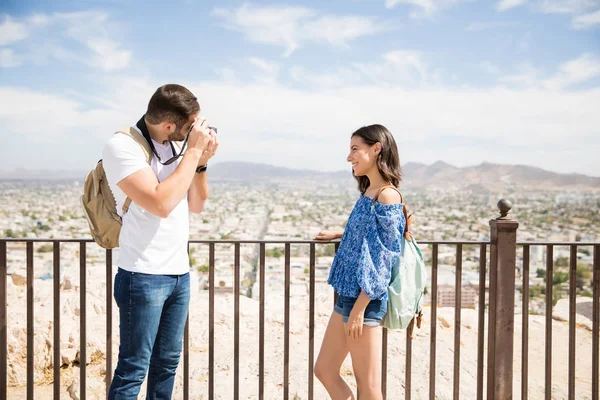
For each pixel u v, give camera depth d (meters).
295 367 3.29
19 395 3.15
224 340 3.90
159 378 2.21
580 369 3.93
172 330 2.17
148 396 2.22
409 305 2.21
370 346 2.17
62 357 3.52
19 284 5.10
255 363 3.39
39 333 3.51
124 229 2.04
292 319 4.26
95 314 4.39
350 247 2.23
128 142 1.98
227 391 3.04
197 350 3.76
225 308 4.54
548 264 2.64
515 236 2.59
